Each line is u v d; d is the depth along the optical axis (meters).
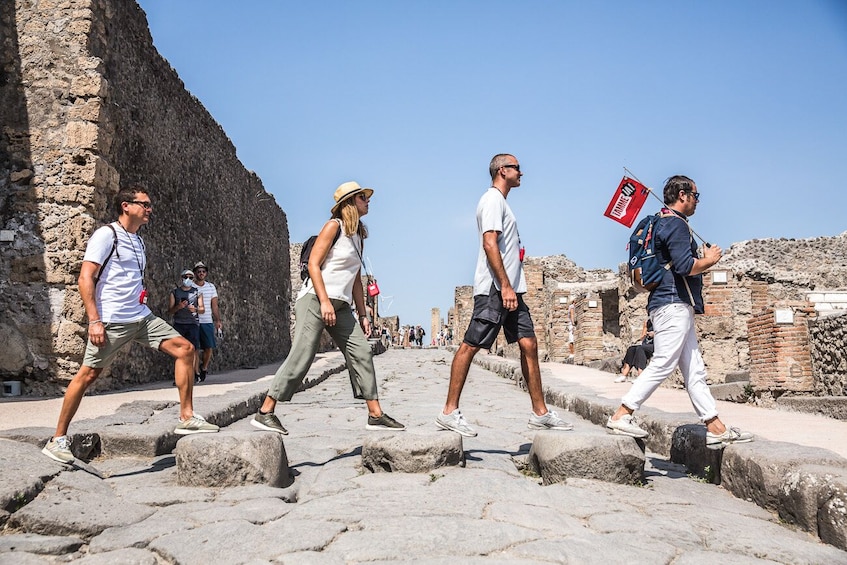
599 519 3.94
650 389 5.33
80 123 10.55
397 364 22.20
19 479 4.16
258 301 22.28
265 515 3.99
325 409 9.57
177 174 14.30
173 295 12.12
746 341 13.98
